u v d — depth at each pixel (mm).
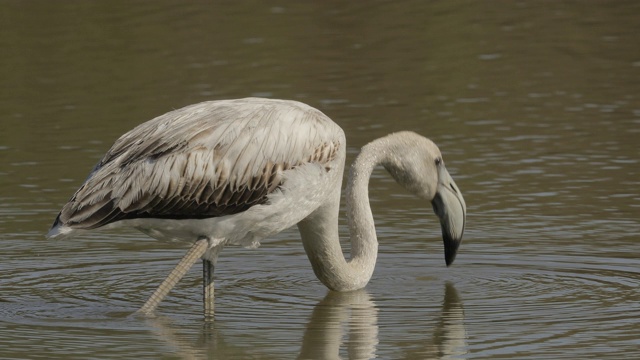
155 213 10781
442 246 13891
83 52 24984
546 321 10977
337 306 11695
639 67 23609
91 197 10555
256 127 11031
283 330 10867
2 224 14734
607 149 18094
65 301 11805
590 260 13117
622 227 14297
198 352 10180
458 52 24969
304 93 21828
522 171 16969
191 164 10758
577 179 16484
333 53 24969
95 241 14289
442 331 10727
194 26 27078
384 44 25750
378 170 17672
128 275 12875
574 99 21391
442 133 19250
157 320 11148
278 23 27516
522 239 13930
